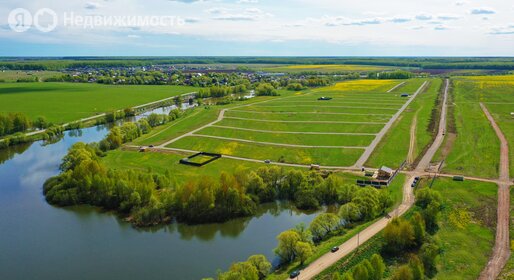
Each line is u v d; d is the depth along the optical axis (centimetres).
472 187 12175
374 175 13362
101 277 8569
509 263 8344
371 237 9200
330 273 7819
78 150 15088
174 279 8431
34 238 10256
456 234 9525
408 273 7006
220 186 11406
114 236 10394
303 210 11825
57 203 12269
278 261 8956
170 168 14600
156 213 11019
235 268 7656
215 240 10188
